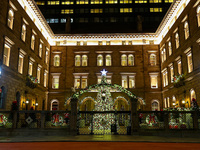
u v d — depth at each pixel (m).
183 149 10.55
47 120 19.45
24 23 28.61
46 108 38.88
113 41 41.62
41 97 35.97
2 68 21.77
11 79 24.05
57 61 41.38
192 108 20.52
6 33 22.91
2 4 21.98
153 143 12.87
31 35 31.14
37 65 33.84
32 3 30.25
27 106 29.50
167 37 35.75
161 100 38.94
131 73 39.62
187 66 27.30
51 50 41.38
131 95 17.70
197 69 24.25
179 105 30.25
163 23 36.00
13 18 24.92
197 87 24.39
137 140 13.83
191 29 26.14
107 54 40.94
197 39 24.28
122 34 40.97
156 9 58.09
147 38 41.34
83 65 40.91
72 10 58.66
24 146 11.40
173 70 32.69
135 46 40.88
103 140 13.73
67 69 40.47
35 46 33.03
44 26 37.34
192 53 25.72
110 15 57.84
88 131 19.56
